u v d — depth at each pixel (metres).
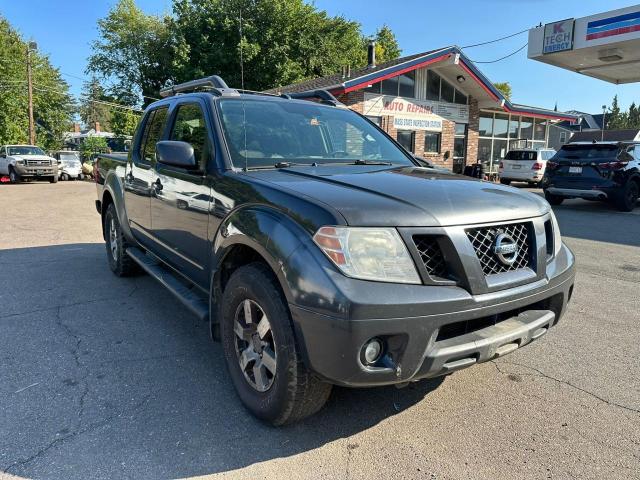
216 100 3.59
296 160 3.43
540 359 3.63
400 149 4.19
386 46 46.16
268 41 30.05
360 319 2.09
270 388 2.57
